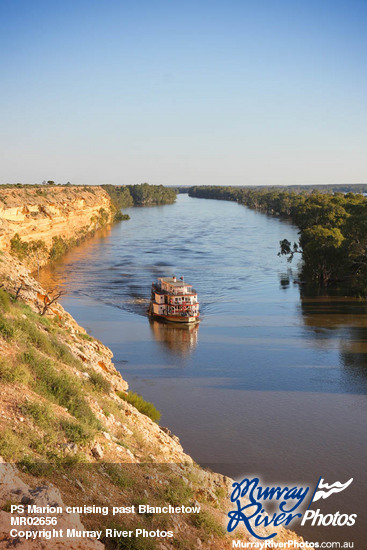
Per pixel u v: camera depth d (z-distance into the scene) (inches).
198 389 1754.4
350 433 1429.6
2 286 1115.3
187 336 2428.6
